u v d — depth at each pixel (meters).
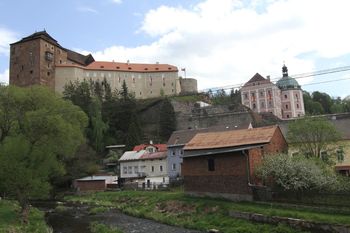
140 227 31.42
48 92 43.62
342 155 44.41
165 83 146.38
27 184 32.91
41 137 35.78
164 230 29.38
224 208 31.39
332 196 26.55
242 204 31.95
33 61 125.62
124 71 143.38
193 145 41.81
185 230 28.77
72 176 72.25
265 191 31.70
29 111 37.22
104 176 75.19
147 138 100.50
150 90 145.50
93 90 128.00
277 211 26.78
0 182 33.16
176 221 32.09
